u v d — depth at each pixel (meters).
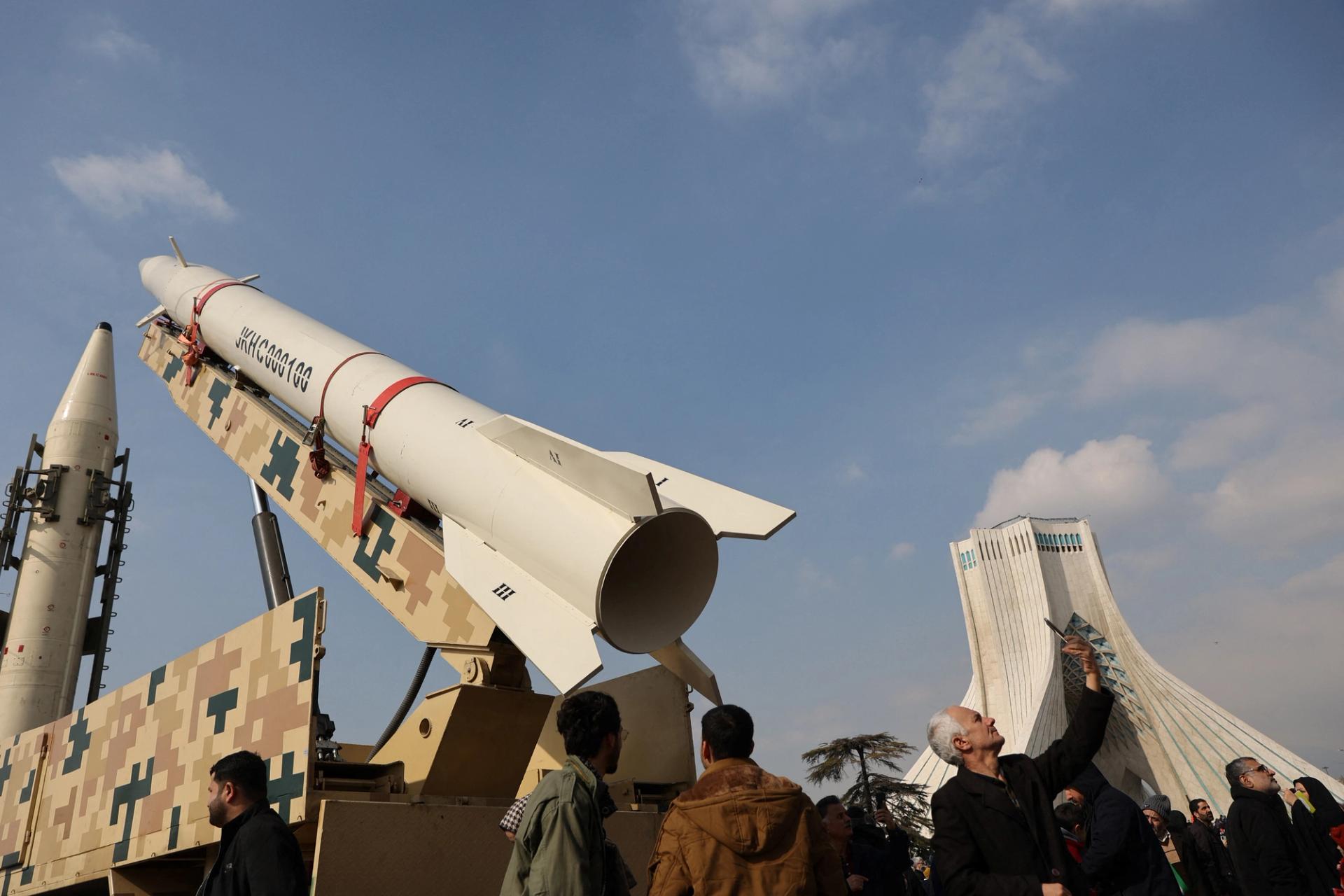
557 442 7.03
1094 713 4.05
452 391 9.09
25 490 17.89
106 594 18.41
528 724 7.36
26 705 16.41
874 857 6.57
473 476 7.76
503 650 7.53
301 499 9.55
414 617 8.12
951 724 4.12
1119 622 67.75
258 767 4.18
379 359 9.52
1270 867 6.26
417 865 5.84
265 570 11.14
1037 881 3.61
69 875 7.78
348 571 8.85
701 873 3.23
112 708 8.09
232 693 6.65
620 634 6.79
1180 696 63.44
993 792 3.90
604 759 3.94
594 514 6.98
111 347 19.38
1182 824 8.52
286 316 10.61
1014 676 66.88
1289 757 57.34
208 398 11.23
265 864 3.73
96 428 18.44
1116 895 5.48
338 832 5.59
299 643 6.18
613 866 4.01
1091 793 5.66
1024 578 69.62
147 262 13.22
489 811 6.33
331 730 9.09
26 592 17.16
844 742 39.38
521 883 3.61
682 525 6.82
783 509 7.23
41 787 8.71
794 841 3.34
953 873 3.80
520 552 7.34
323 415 9.41
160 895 7.34
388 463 8.62
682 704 8.70
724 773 3.46
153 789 7.12
